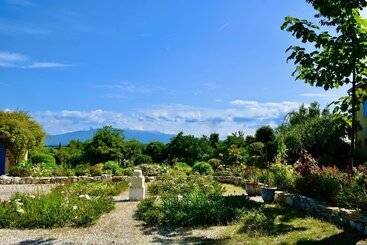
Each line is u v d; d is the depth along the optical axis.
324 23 11.82
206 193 17.41
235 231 10.62
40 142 31.25
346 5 11.11
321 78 11.84
